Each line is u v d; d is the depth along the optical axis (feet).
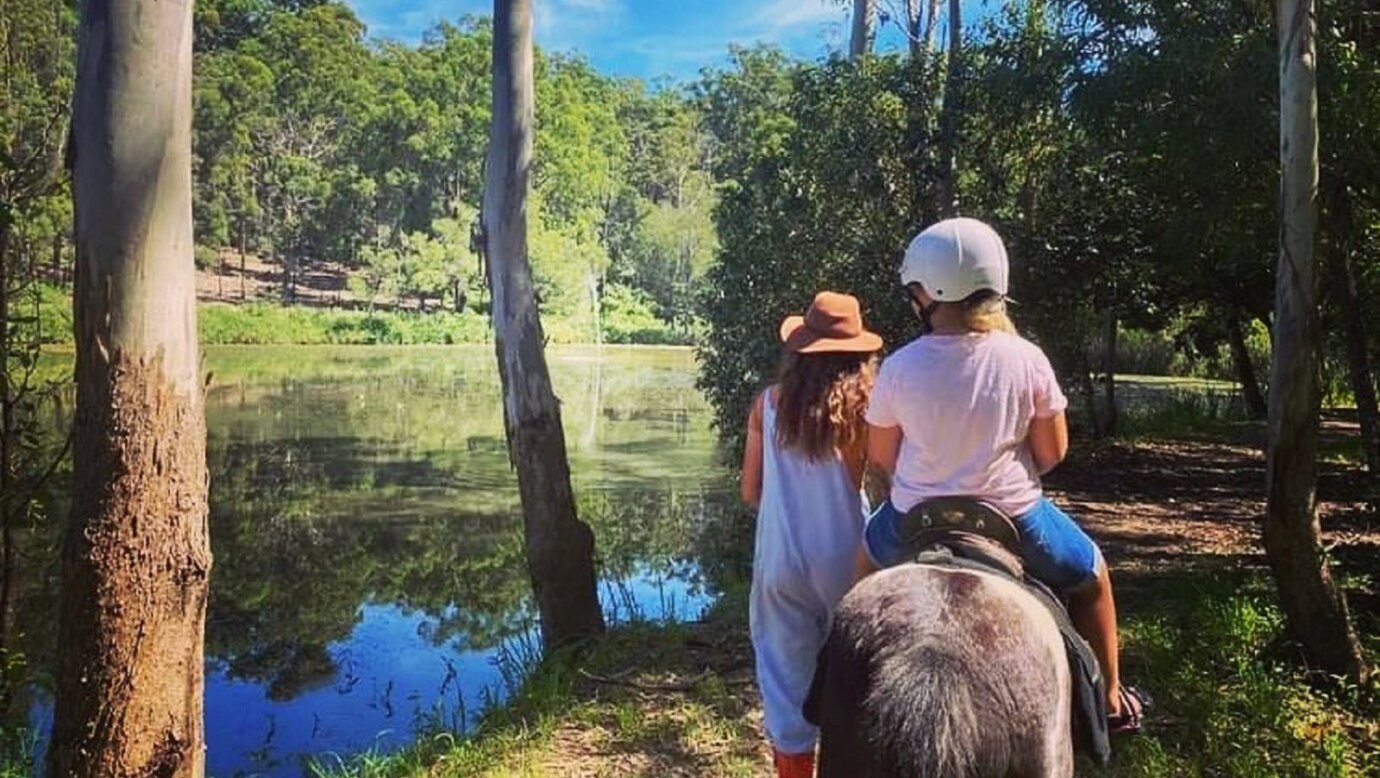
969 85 41.96
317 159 225.76
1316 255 20.31
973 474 10.75
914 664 8.96
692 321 198.18
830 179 43.14
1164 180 35.09
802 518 13.88
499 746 19.53
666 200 276.82
